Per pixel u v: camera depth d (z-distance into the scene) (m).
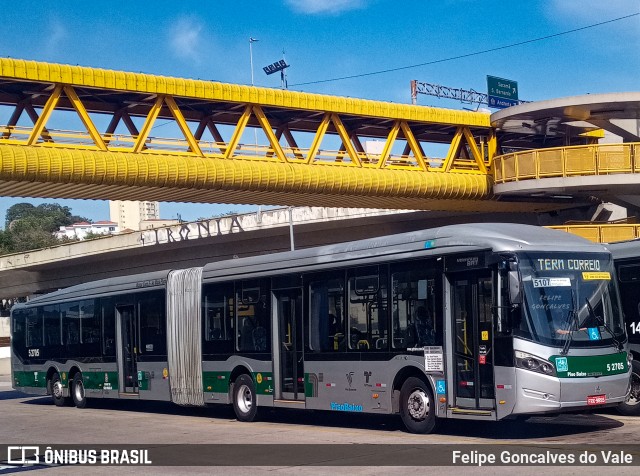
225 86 29.55
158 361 20.91
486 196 34.75
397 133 33.59
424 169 33.75
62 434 17.38
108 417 21.20
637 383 15.84
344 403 15.67
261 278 17.94
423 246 14.41
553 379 12.65
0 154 24.88
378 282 15.17
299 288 16.92
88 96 29.38
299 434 15.30
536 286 13.04
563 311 13.12
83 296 24.52
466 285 13.72
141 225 97.12
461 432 14.53
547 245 13.44
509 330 12.87
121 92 28.25
